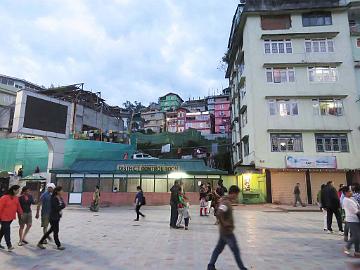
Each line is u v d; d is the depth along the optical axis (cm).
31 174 3017
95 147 3325
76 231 1145
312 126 2769
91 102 4778
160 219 1548
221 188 1402
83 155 3209
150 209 2206
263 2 3047
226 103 7700
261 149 2738
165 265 663
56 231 830
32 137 3484
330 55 2916
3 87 5334
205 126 7731
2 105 5009
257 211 2059
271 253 786
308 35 2931
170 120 8088
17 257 736
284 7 3020
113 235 1054
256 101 2842
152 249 827
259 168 2688
